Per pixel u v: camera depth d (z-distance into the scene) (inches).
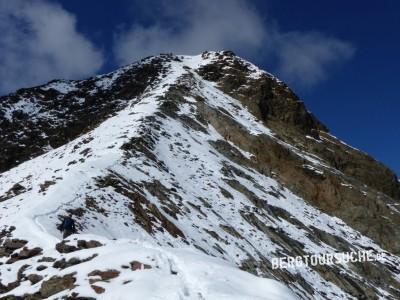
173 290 480.1
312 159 2268.7
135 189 1165.7
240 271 567.2
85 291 509.0
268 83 2610.7
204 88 2433.6
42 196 987.9
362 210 2046.0
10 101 3065.9
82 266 561.9
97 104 2962.6
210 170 1638.8
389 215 2102.6
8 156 2506.2
